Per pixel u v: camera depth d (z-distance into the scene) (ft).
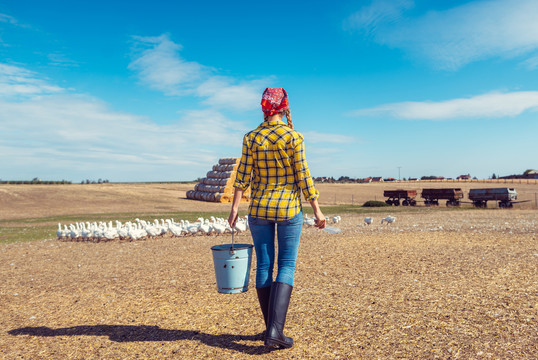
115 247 39.60
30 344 12.75
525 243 31.73
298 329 13.07
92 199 144.56
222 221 51.39
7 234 56.08
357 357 10.70
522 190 189.78
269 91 11.46
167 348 11.99
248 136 11.29
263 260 11.51
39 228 66.03
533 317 13.19
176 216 84.79
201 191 155.22
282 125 11.14
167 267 26.48
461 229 44.98
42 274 25.91
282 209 10.98
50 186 185.68
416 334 12.12
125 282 22.16
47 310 16.85
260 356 11.05
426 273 21.21
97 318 15.37
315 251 31.19
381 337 12.01
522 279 18.85
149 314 15.58
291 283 11.14
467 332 12.09
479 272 20.88
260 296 11.57
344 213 88.22
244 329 13.37
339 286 18.92
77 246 41.50
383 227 50.98
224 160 153.79
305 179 11.02
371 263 24.98
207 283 20.79
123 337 13.09
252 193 11.69
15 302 18.52
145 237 47.01
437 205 126.82
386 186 244.83
